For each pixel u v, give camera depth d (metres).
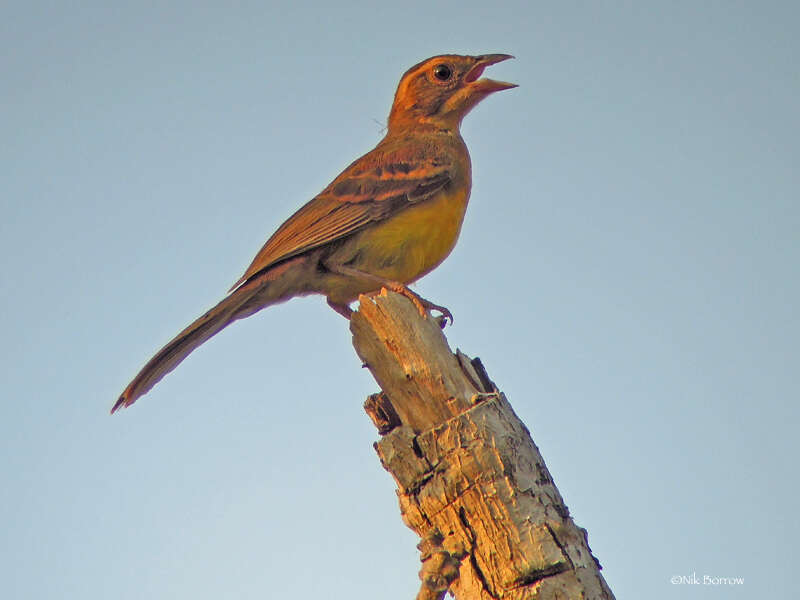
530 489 9.56
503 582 9.36
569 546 9.41
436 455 9.77
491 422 9.78
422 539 9.45
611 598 9.41
